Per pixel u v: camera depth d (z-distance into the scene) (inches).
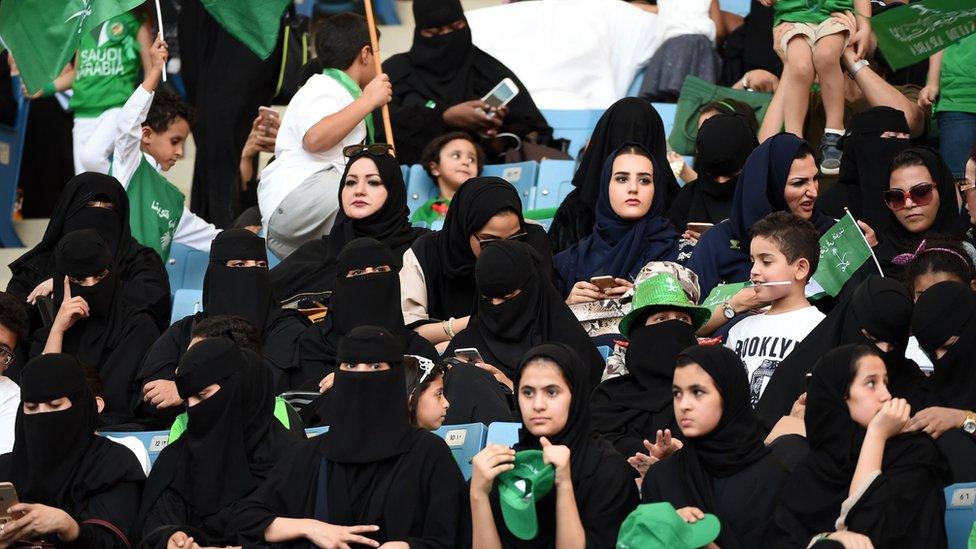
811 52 1304.1
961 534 808.3
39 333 1138.0
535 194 1403.8
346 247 1064.8
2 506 860.0
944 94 1347.2
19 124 1578.5
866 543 749.3
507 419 957.2
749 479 821.2
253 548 846.5
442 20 1493.6
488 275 1029.8
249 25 1286.9
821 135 1376.7
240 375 897.5
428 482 846.5
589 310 1098.7
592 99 1577.3
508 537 820.6
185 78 1521.9
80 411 915.4
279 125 1444.4
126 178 1327.5
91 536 879.1
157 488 901.2
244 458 893.2
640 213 1153.4
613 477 823.1
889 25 1154.7
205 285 1119.6
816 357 929.5
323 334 1069.1
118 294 1148.5
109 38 1444.4
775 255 979.9
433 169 1409.9
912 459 792.3
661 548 761.0
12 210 1571.1
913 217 1104.2
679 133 1428.4
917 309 887.7
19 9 1185.4
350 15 1354.6
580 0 1605.6
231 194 1475.1
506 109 1482.5
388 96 1306.6
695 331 971.3
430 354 1048.2
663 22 1582.2
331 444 853.8
